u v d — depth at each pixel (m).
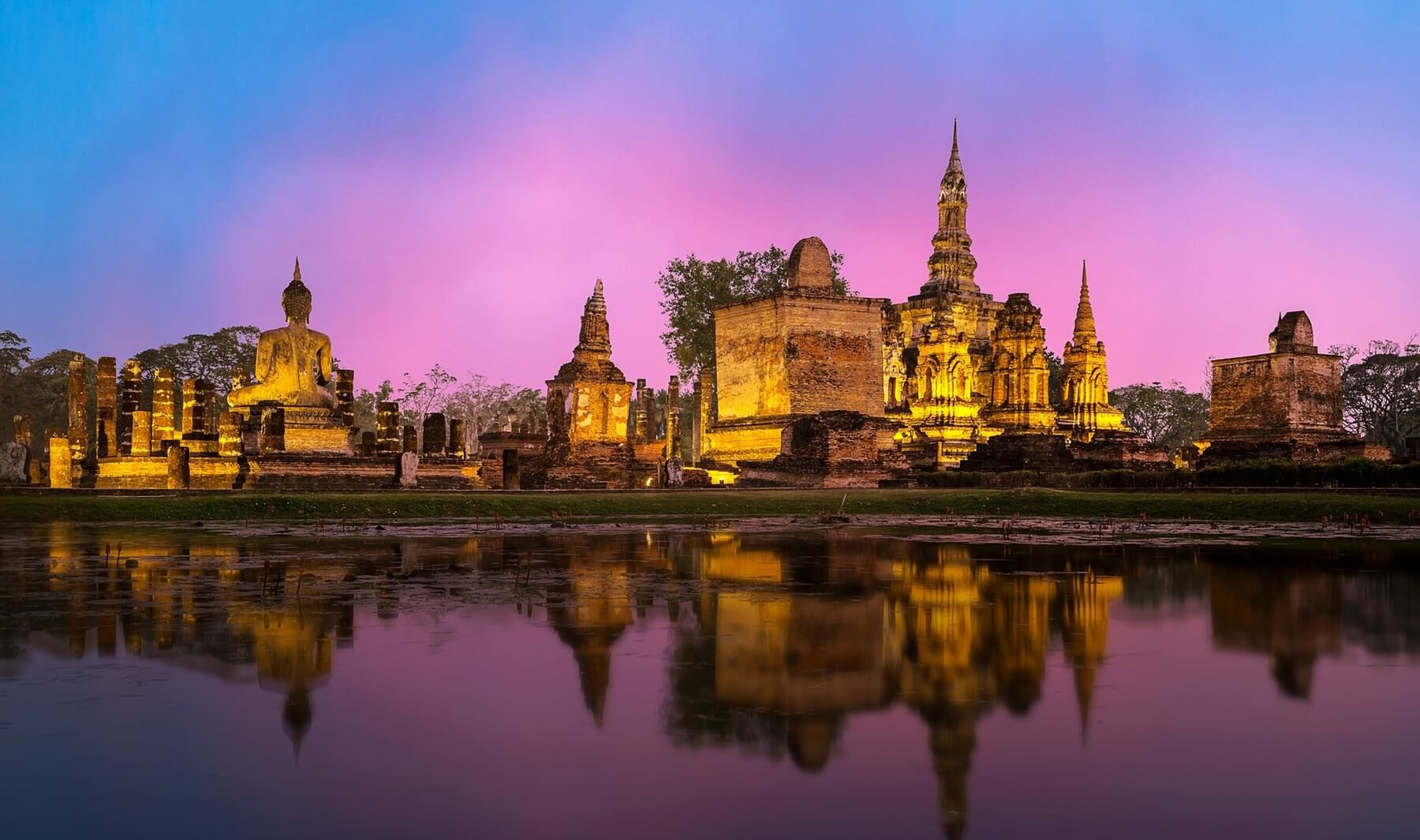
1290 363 61.84
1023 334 73.38
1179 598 18.55
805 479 53.56
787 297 59.47
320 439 50.75
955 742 10.11
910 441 66.25
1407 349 103.62
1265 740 10.14
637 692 11.84
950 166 89.06
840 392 60.50
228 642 14.20
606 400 54.19
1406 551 26.53
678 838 7.89
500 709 11.11
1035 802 8.59
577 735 10.27
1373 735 10.29
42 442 92.44
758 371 61.62
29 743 9.92
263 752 9.72
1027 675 12.68
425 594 18.58
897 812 8.39
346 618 16.08
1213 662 13.41
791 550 26.98
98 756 9.59
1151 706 11.37
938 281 87.12
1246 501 40.16
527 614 16.50
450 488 48.88
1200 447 72.44
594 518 38.47
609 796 8.74
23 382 94.12
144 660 13.11
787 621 16.14
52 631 14.86
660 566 23.06
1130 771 9.32
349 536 30.22
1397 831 8.01
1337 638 14.95
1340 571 22.44
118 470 51.69
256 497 37.38
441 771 9.30
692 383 95.69
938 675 12.67
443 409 114.38
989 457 59.62
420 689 11.84
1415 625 15.97
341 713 10.94
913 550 27.11
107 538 28.98
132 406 54.59
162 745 9.89
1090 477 52.09
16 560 23.27
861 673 12.77
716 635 14.97
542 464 53.44
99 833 7.93
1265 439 61.75
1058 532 33.34
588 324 54.75
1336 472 45.75
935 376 70.19
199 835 7.90
